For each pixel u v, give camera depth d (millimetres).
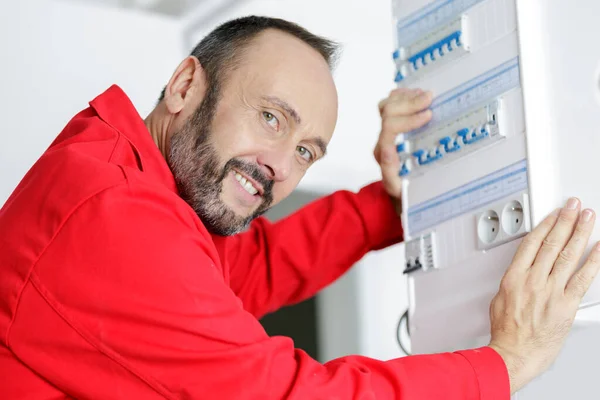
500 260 1339
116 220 1156
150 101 2207
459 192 1430
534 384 1484
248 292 1712
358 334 2287
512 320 1276
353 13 2477
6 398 1176
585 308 1354
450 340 1416
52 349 1161
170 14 2270
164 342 1135
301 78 1363
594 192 1238
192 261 1166
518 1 1331
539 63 1327
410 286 1514
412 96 1536
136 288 1138
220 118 1357
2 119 2080
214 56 1406
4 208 1273
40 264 1167
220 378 1136
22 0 2141
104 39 2195
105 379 1150
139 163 1320
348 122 2408
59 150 1256
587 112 1248
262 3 2352
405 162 1556
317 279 1711
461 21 1441
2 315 1185
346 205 1701
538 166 1297
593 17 1249
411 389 1216
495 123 1352
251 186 1376
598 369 1498
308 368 1188
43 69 2131
